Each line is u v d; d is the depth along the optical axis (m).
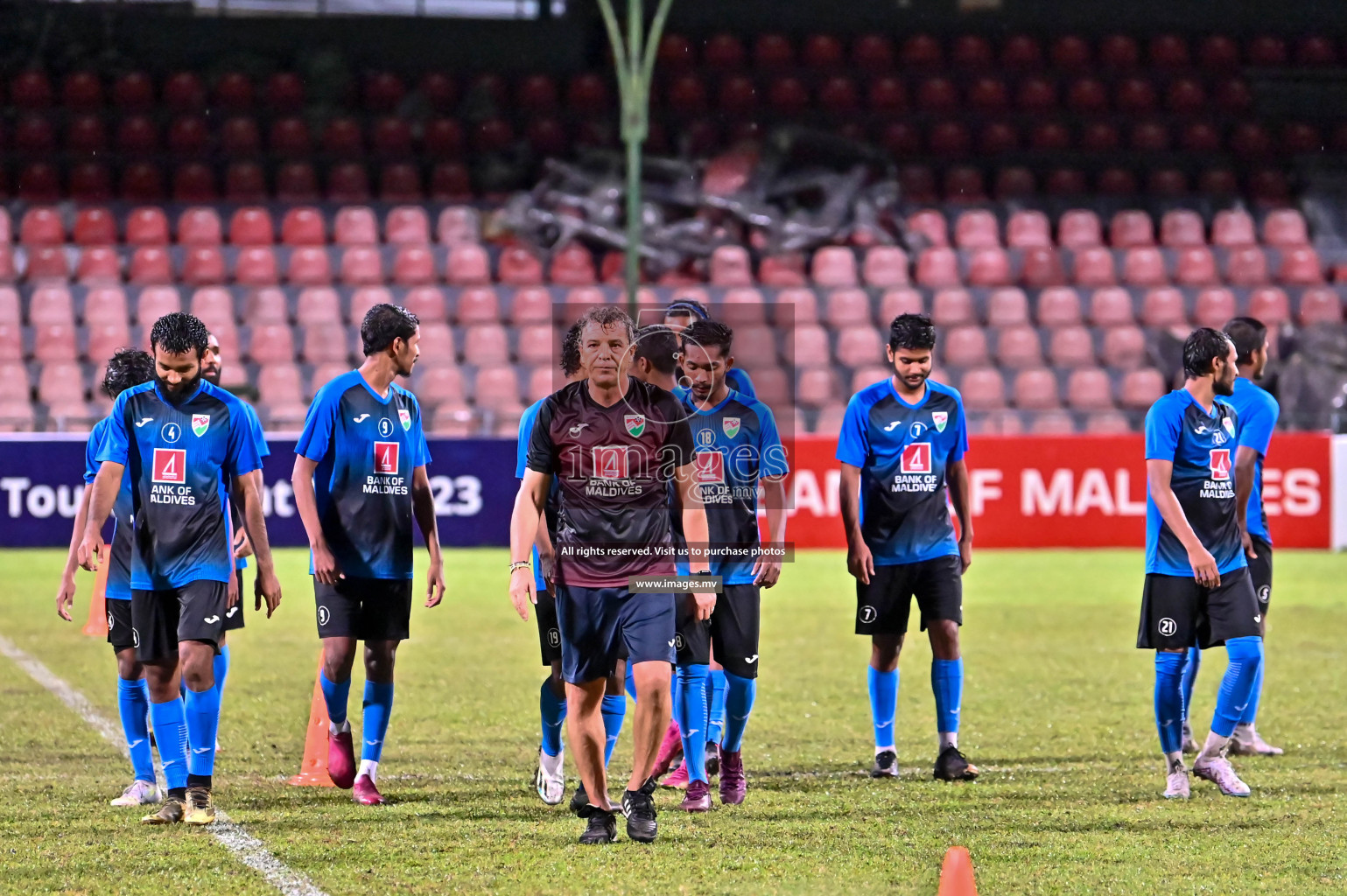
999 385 70.81
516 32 89.88
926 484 25.55
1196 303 77.25
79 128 83.19
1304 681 35.16
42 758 26.69
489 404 68.12
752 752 27.67
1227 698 24.06
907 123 88.12
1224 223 83.81
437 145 85.38
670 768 25.19
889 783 25.05
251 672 35.69
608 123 86.50
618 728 23.41
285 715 30.72
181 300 72.06
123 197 81.75
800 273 79.19
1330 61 91.62
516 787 24.70
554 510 22.44
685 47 89.88
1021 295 76.00
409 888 18.55
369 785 23.55
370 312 23.64
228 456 22.16
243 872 19.27
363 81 87.31
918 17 92.19
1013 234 82.50
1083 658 38.22
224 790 24.36
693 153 85.62
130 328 70.81
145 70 86.75
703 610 21.20
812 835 21.36
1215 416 23.95
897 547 25.55
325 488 23.56
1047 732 29.48
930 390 25.69
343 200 82.19
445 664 37.22
